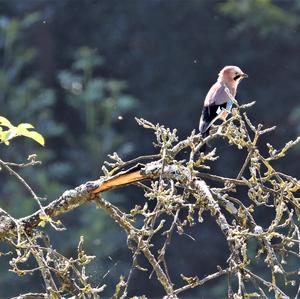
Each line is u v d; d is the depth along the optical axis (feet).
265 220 59.16
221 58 72.69
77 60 74.13
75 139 70.18
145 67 73.20
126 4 74.69
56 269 15.51
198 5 73.26
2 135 17.29
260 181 16.06
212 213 15.40
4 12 75.66
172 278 60.18
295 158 65.41
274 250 14.90
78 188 16.98
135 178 16.81
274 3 73.10
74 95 69.82
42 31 74.84
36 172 60.95
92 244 55.62
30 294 15.48
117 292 14.93
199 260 60.49
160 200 15.25
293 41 71.46
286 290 50.34
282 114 69.31
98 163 65.10
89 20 75.15
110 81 69.15
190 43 73.26
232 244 14.75
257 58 71.56
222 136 16.76
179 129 70.59
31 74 74.08
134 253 15.11
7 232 16.70
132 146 65.21
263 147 67.87
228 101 27.17
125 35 74.33
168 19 73.82
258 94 70.13
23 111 67.31
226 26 73.00
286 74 71.10
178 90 71.87
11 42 71.31
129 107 67.92
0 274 52.75
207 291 59.47
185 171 15.94
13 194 59.36
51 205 17.03
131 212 16.63
